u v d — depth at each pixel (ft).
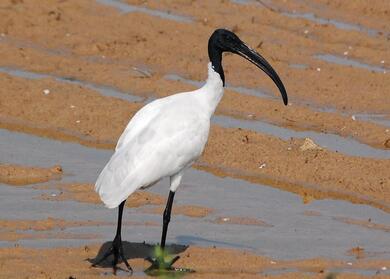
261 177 52.29
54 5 84.94
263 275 38.58
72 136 58.13
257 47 77.36
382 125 62.69
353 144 58.80
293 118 62.75
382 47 80.64
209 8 88.33
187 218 45.70
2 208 45.85
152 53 75.10
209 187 50.34
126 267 39.27
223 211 46.96
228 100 64.95
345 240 43.86
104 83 68.28
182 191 49.47
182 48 77.05
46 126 59.47
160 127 39.09
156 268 39.17
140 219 45.16
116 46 75.87
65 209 45.96
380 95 68.74
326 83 70.38
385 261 41.19
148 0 89.35
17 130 58.70
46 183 49.67
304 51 78.02
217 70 41.60
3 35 77.46
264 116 62.95
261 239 43.57
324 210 47.93
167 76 71.10
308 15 88.63
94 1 87.61
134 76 69.56
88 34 78.79
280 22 85.35
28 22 79.82
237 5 89.45
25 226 43.57
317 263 40.65
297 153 55.31
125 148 38.52
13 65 70.74
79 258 40.01
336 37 82.12
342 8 90.68
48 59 72.18
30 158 53.57
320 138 59.57
